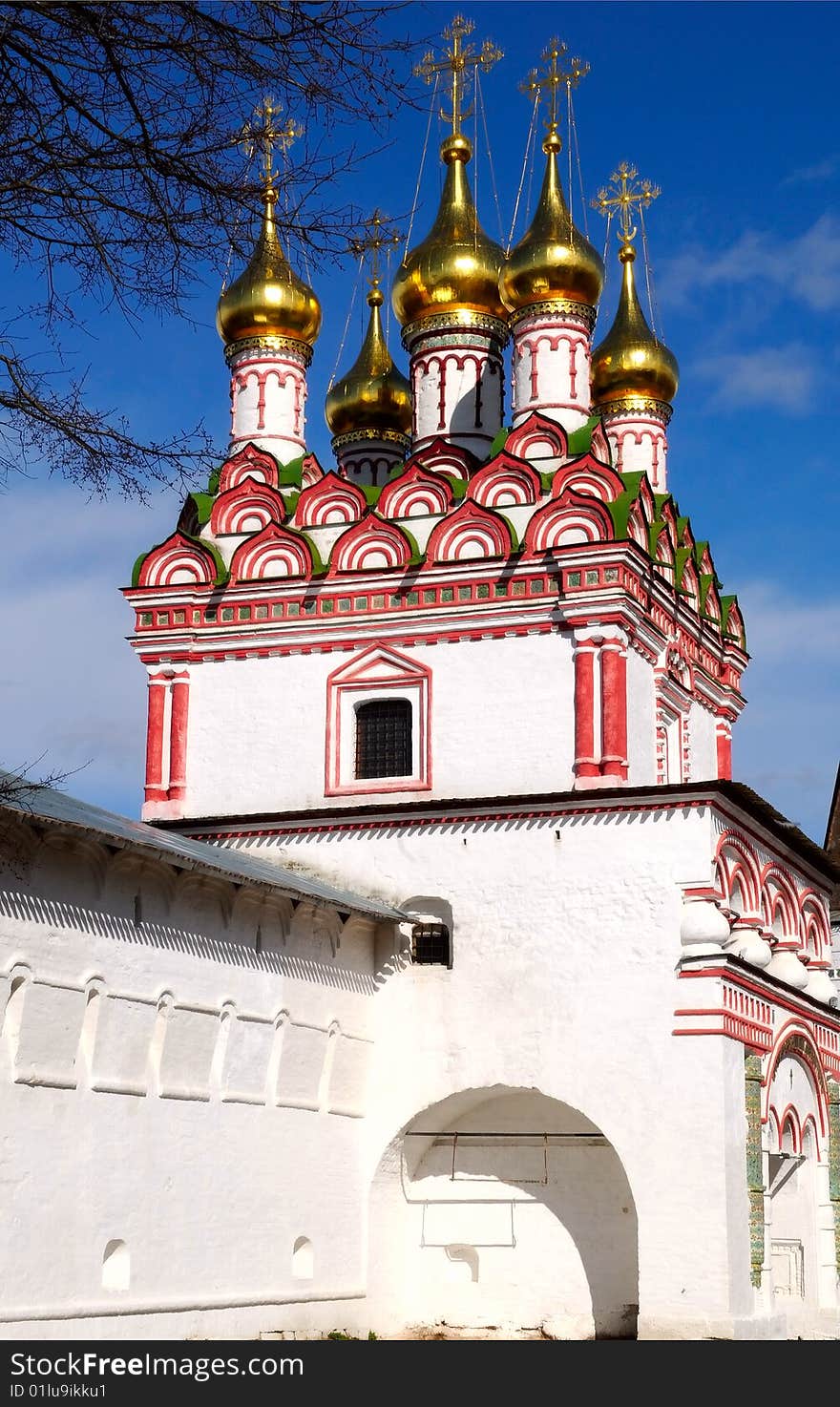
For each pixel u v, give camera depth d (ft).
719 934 72.95
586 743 79.97
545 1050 75.05
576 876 76.23
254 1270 67.31
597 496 83.46
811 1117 86.12
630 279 106.83
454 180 100.53
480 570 83.51
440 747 82.53
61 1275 56.29
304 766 84.89
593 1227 77.92
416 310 98.48
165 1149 62.54
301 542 87.76
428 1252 79.71
